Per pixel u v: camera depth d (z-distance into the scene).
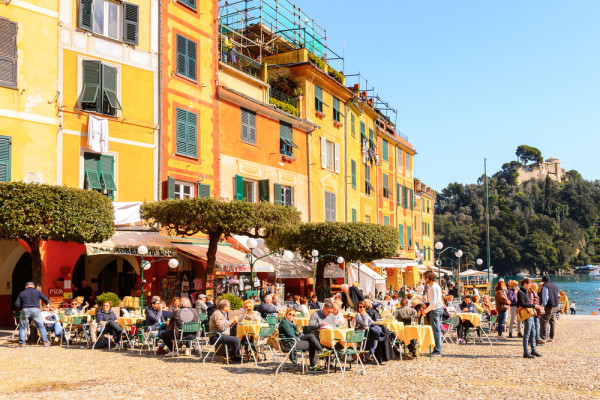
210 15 25.58
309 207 32.09
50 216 15.24
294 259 27.69
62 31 19.70
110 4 21.34
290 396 9.06
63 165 19.33
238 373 11.24
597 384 9.98
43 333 15.27
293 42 36.03
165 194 22.36
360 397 9.00
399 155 51.19
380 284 40.25
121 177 20.95
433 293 14.02
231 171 26.12
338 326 11.89
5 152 17.92
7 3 18.38
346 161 37.16
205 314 15.99
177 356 13.27
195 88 24.34
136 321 14.97
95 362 12.46
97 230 16.17
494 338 18.08
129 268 23.66
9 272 20.28
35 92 18.81
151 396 9.02
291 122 30.92
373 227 25.28
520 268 187.12
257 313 13.65
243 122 27.14
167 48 23.05
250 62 29.34
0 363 12.20
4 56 18.19
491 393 9.28
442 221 181.62
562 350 14.87
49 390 9.41
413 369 11.82
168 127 22.78
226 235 19.81
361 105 40.22
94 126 20.03
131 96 21.58
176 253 20.42
